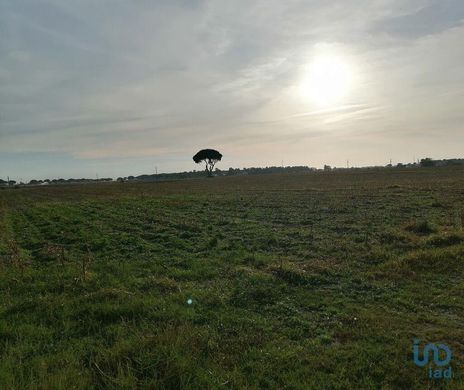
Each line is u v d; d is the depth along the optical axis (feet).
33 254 49.08
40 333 22.84
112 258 42.91
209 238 50.83
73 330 23.20
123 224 67.56
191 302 26.89
